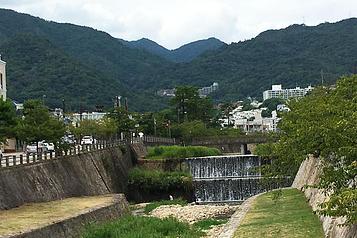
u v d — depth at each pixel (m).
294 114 36.47
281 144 29.12
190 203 66.50
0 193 35.62
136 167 78.56
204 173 78.62
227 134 121.06
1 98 56.94
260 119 189.88
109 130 98.88
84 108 167.88
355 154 18.61
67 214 32.84
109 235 30.84
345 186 19.12
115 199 43.69
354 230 18.59
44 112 55.81
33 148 64.94
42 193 42.03
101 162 63.50
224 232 30.75
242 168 77.44
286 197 44.09
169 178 71.56
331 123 20.72
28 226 27.42
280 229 28.45
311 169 43.53
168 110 143.38
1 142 52.06
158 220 36.59
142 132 113.69
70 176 50.59
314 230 26.95
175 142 108.62
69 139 78.31
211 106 146.50
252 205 41.97
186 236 32.62
